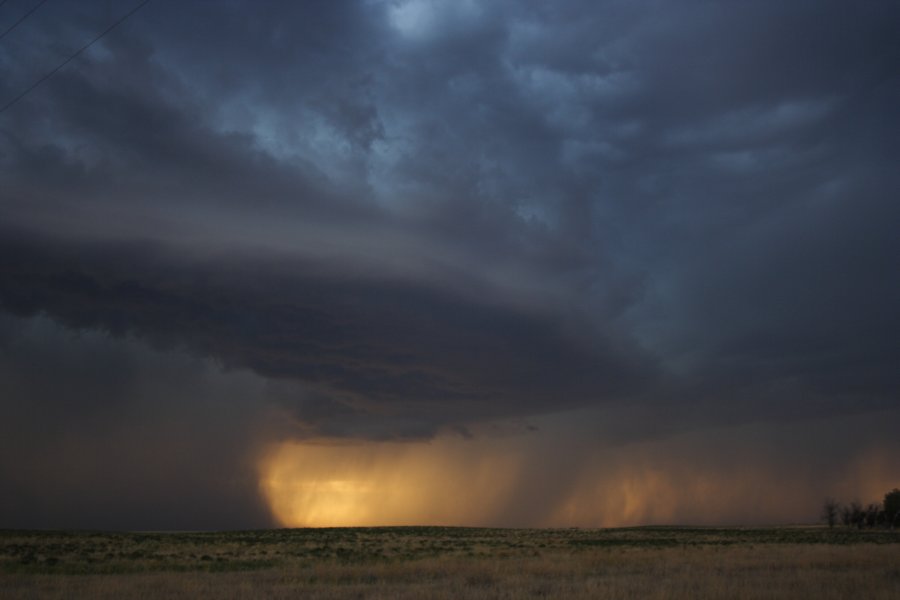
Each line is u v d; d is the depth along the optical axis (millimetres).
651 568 32781
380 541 68438
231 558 43375
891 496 143625
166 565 37250
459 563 35000
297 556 46344
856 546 52906
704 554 43594
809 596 20406
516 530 106875
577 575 29156
